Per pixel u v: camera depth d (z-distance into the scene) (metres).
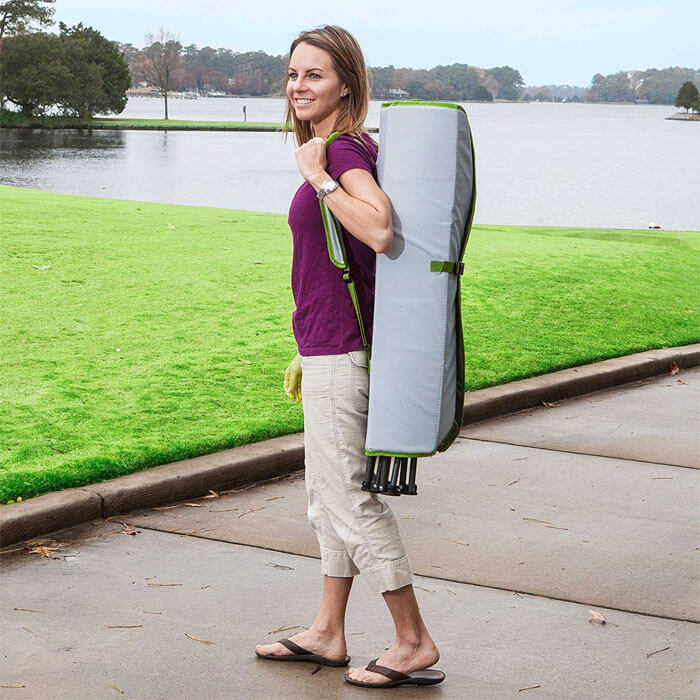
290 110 3.26
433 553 4.29
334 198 2.89
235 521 4.57
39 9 108.44
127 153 55.62
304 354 3.14
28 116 105.44
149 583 3.89
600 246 13.49
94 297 8.65
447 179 2.89
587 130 124.75
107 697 3.06
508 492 5.14
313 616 3.65
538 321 8.94
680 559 4.32
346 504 3.14
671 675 3.30
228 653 3.36
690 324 9.39
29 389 6.16
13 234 11.30
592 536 4.56
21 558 4.07
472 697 3.13
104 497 4.52
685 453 5.94
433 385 2.97
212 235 12.28
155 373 6.64
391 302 2.95
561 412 6.83
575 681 3.24
